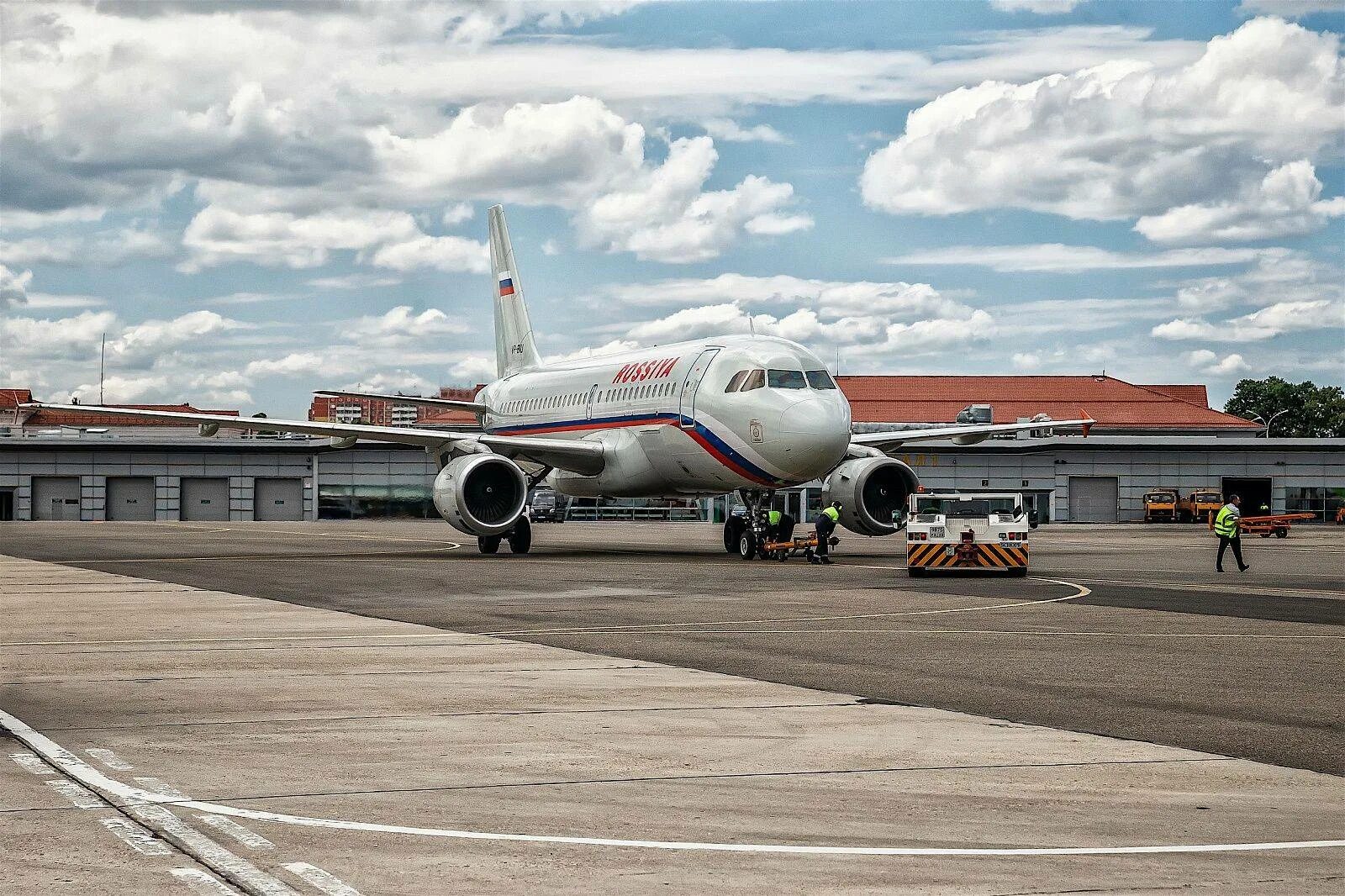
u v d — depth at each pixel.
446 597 24.62
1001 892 6.89
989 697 13.18
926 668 15.20
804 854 7.57
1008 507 30.47
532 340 50.88
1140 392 120.25
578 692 13.38
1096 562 37.69
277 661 15.60
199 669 14.96
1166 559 39.94
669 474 37.31
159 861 7.37
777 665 15.48
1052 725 11.62
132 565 34.81
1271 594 25.69
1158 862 7.45
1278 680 14.34
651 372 38.12
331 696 13.07
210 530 69.56
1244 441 89.62
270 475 95.38
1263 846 7.77
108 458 95.19
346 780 9.39
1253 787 9.28
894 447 42.09
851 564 34.66
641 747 10.58
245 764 9.91
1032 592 25.91
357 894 6.79
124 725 11.52
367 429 39.22
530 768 9.80
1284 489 90.31
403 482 96.19
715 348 36.00
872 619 20.64
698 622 20.22
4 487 94.81
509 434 47.31
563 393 43.25
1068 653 16.58
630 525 84.44
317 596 24.78
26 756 10.22
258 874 7.11
